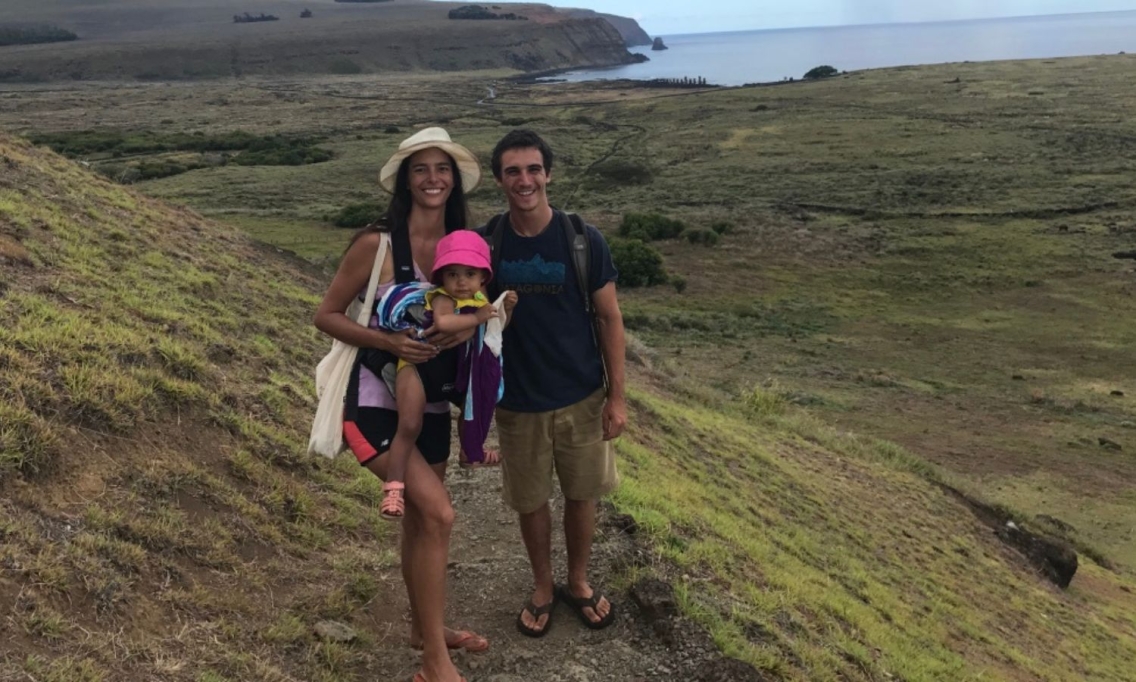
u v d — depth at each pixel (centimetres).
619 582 486
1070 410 2425
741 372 2659
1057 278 3697
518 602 476
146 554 410
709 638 437
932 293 3609
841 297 3591
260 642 390
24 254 786
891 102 9138
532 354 386
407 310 327
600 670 412
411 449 338
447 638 412
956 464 2023
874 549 1090
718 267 3978
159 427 530
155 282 941
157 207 1466
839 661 518
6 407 439
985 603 1052
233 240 1488
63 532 394
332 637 410
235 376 713
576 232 376
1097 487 1934
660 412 1314
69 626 338
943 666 664
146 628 363
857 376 2666
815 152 6656
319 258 2238
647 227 4394
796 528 1011
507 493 414
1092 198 4803
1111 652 1086
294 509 537
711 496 955
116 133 7838
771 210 4878
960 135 6912
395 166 342
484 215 4344
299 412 709
